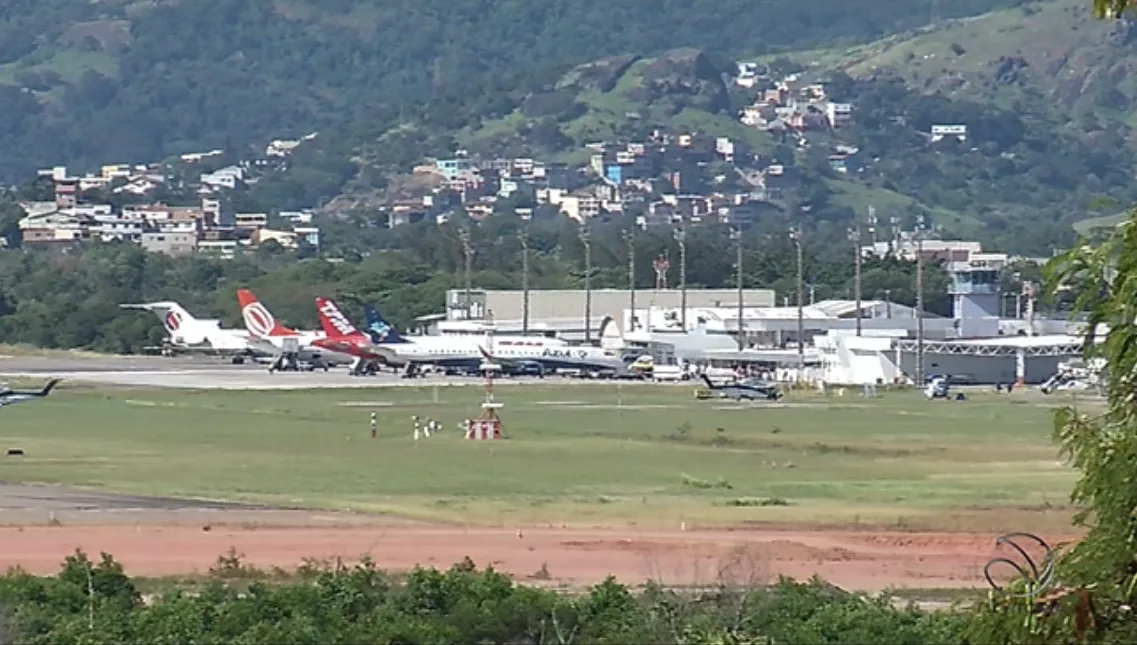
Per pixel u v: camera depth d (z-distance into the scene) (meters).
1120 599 83.38
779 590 169.38
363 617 163.62
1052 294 89.50
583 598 174.25
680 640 143.88
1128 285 85.94
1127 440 84.19
